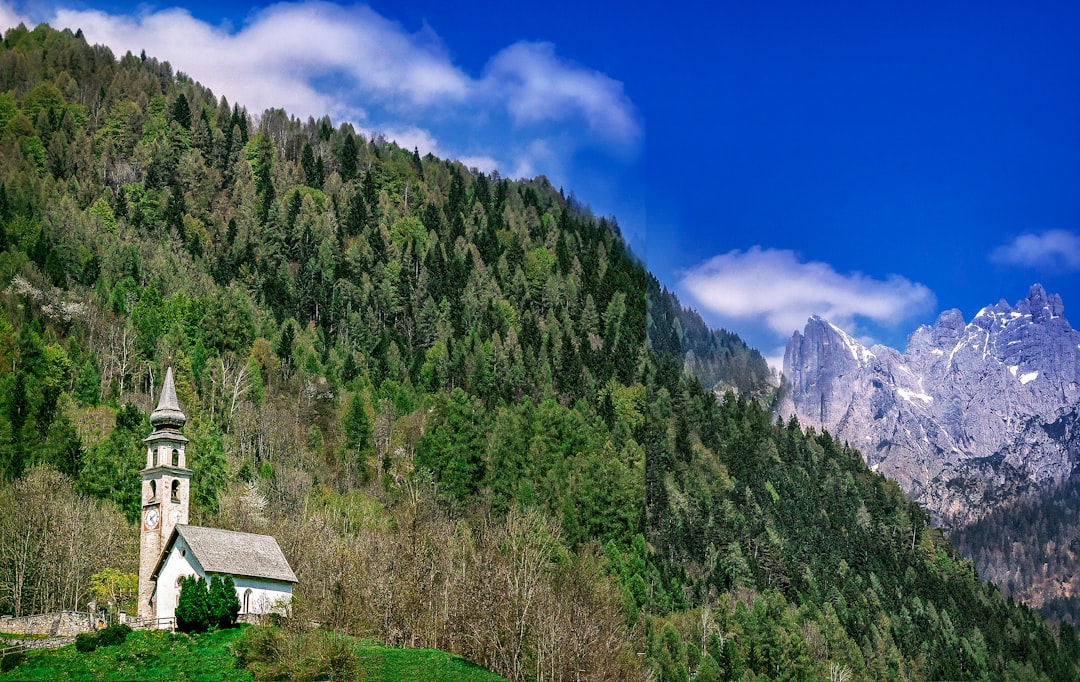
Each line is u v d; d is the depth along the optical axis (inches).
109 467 5172.2
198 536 3599.9
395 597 3348.9
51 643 3117.6
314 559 4185.5
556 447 6643.7
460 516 6496.1
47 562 4010.8
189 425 6525.6
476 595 3213.6
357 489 6855.3
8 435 5388.8
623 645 2242.9
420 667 2913.4
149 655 2984.7
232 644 3063.5
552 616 2802.7
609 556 4178.2
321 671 2822.3
